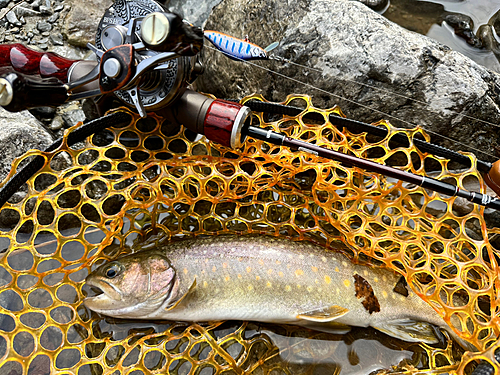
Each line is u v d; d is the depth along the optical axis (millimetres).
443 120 326
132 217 291
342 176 327
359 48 322
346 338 281
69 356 268
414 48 321
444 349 270
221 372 266
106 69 210
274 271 277
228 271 276
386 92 325
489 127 330
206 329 273
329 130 322
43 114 348
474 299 240
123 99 265
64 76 241
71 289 287
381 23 327
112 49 208
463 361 232
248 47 263
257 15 347
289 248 285
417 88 323
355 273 281
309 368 272
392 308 280
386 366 273
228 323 282
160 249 281
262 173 278
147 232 303
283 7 337
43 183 304
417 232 263
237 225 321
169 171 298
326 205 279
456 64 322
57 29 398
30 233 306
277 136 252
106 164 330
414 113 329
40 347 243
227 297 275
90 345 272
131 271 269
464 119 325
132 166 337
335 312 275
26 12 396
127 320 277
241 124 246
